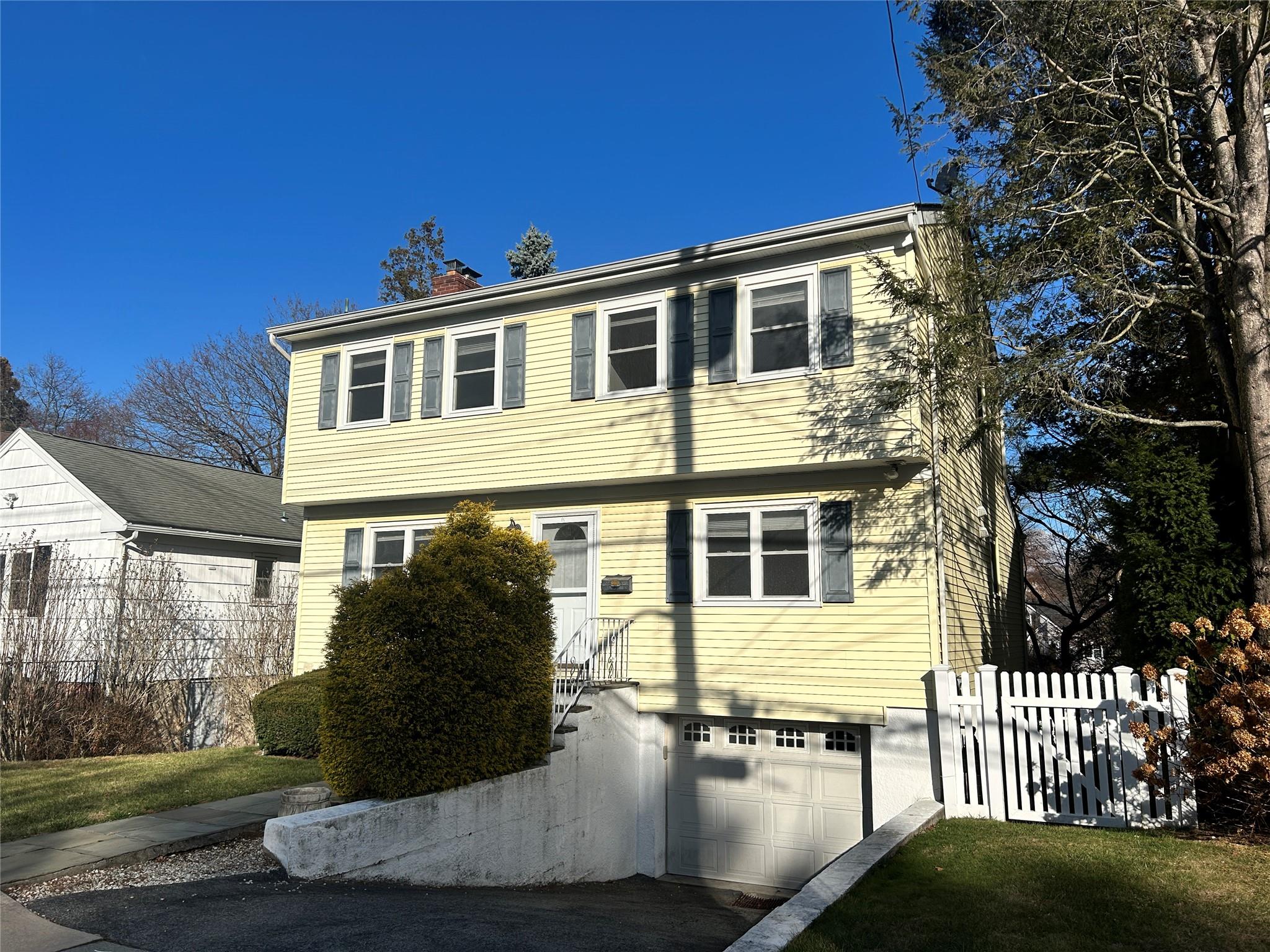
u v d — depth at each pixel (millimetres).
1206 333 11680
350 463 15664
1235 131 10359
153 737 17062
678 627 12898
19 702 14922
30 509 20078
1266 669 7934
